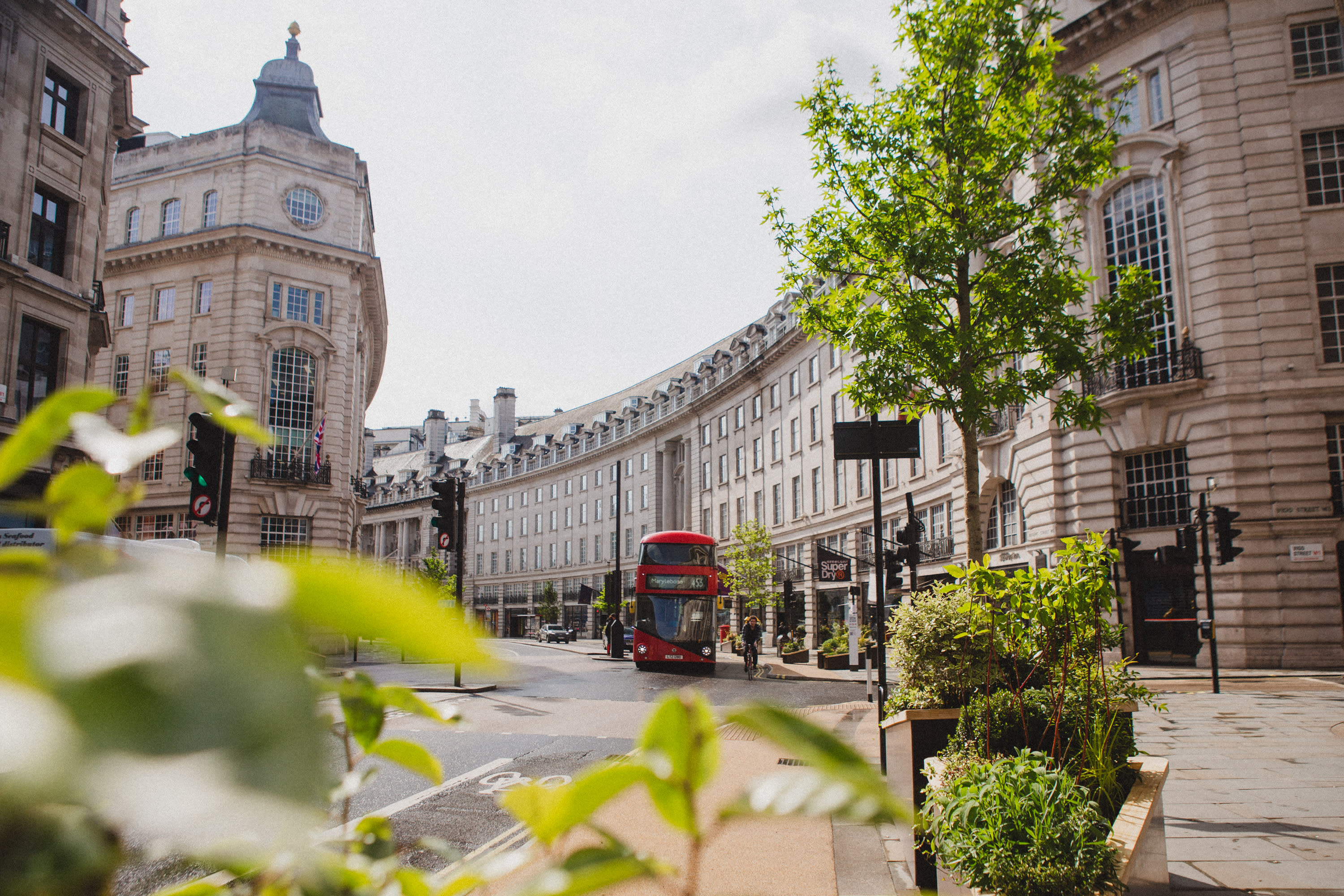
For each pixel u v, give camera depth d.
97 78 21.97
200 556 0.38
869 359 14.20
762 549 40.53
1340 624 20.02
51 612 0.27
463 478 18.44
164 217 38.69
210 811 0.22
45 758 0.21
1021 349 14.03
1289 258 21.39
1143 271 13.72
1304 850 5.80
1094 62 24.73
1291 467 20.70
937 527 30.64
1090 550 4.43
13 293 19.31
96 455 0.52
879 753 7.55
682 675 23.86
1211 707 14.05
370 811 7.66
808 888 5.23
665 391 62.41
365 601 0.30
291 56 41.91
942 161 14.02
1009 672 5.74
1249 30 22.23
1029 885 3.18
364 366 47.22
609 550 66.31
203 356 36.16
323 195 38.97
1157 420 22.23
